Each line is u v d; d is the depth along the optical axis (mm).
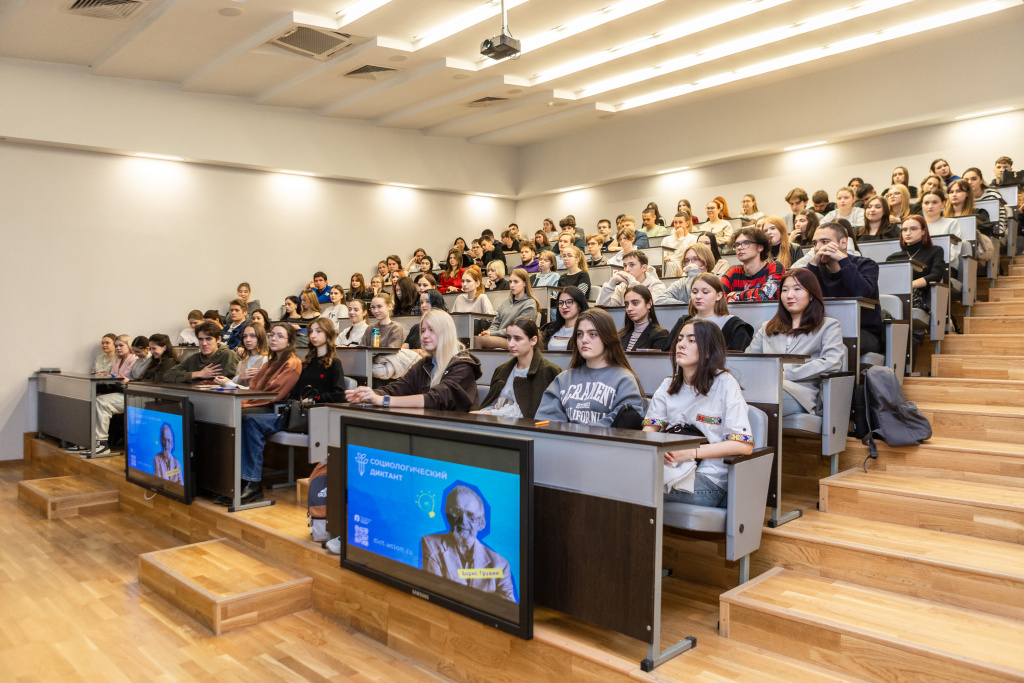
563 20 6566
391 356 4730
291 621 2951
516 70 7664
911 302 3836
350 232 9328
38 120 6887
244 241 8422
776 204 8328
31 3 5645
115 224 7520
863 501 2785
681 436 2043
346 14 6324
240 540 3650
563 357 3738
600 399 2605
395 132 9500
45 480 5336
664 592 2615
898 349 3596
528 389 3143
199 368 5598
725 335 3244
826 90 7680
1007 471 2783
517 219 10977
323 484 3215
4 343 6895
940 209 4953
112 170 7516
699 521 2258
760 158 8453
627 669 1953
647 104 8578
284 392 4160
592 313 2660
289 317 8164
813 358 3090
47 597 3256
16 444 6965
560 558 2166
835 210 6184
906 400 3377
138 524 4562
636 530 1975
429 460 2416
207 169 8156
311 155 8719
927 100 7008
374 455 2652
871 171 7605
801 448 3244
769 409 2709
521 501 2086
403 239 9844
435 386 3068
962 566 2170
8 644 2758
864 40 6863
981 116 6875
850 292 3475
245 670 2516
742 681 1922
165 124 7621
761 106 8180
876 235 4727
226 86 7707
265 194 8602
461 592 2312
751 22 6496
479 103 8484
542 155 10492
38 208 7082
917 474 3002
